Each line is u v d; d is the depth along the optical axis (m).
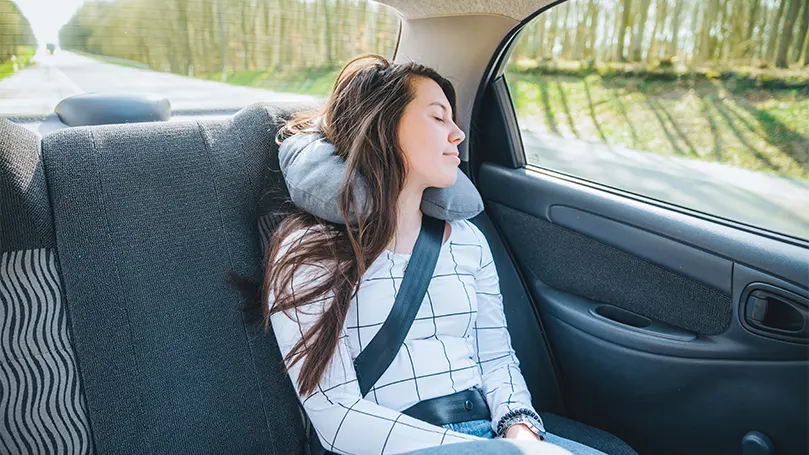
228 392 1.16
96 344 1.05
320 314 1.04
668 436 1.39
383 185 1.10
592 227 1.51
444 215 1.22
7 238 0.99
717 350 1.29
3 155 0.98
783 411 1.21
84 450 1.04
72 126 1.26
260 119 1.29
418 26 1.57
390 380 1.09
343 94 1.16
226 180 1.21
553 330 1.61
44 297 1.02
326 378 1.02
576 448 1.07
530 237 1.67
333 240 1.08
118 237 1.08
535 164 1.72
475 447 0.80
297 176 1.12
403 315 1.12
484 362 1.27
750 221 1.29
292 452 1.22
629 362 1.42
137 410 1.07
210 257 1.17
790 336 1.18
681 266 1.34
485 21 1.51
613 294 1.50
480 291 1.30
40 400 1.01
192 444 1.11
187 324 1.13
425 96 1.14
